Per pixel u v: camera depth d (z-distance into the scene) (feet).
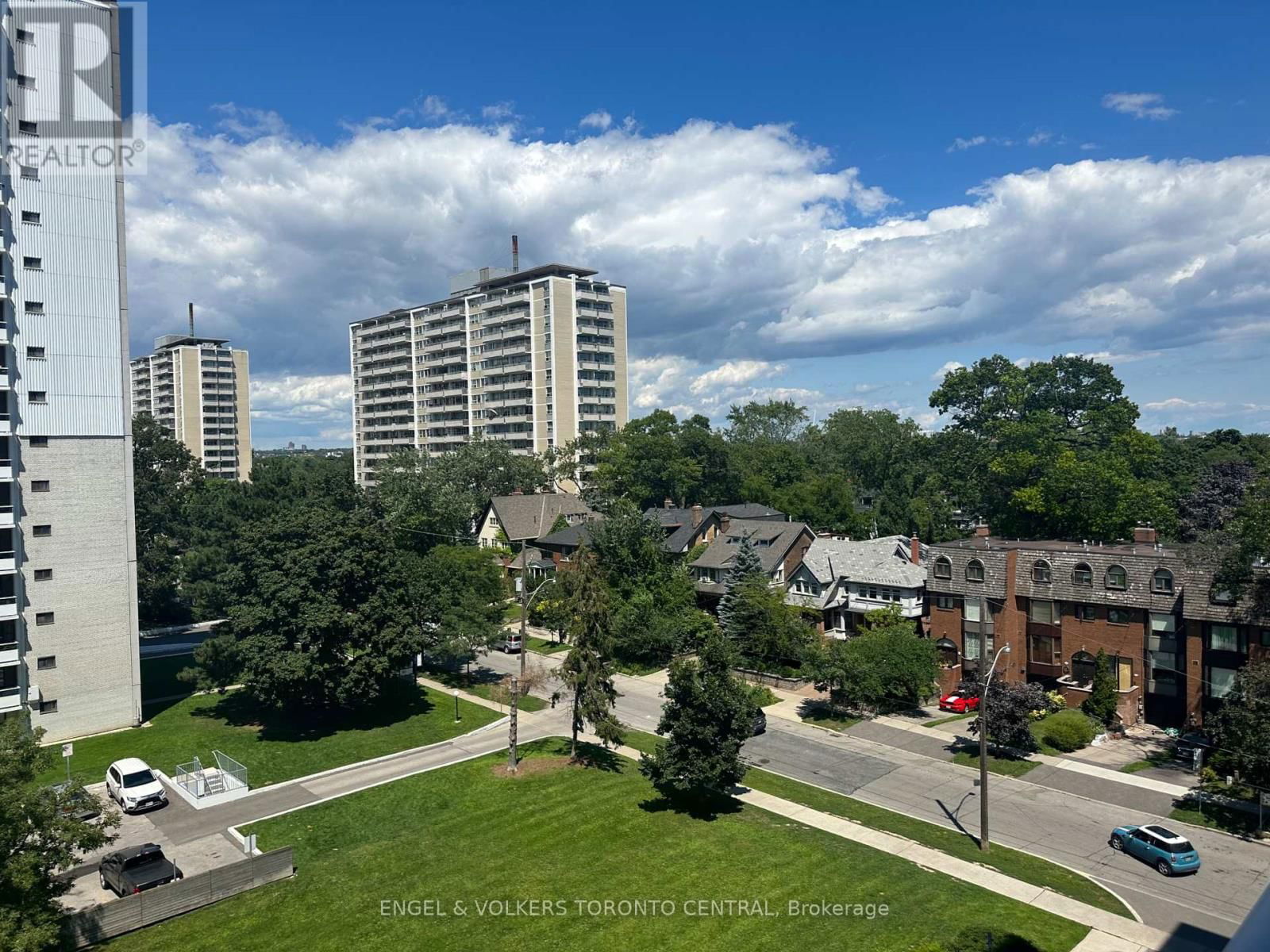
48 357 151.64
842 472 379.96
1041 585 178.19
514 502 323.16
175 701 178.19
